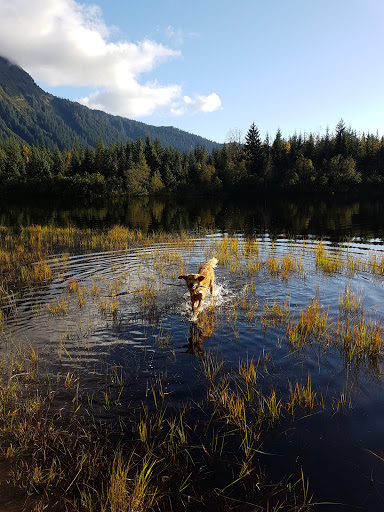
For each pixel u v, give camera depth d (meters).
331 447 3.81
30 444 4.04
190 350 6.14
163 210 41.84
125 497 3.21
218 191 81.75
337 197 64.12
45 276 11.17
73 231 22.03
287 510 3.08
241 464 3.63
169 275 11.25
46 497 3.33
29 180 87.50
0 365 5.70
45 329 7.11
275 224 26.27
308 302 8.43
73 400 4.77
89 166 92.81
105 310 8.16
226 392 4.73
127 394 4.88
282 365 5.57
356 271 11.25
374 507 3.08
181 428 4.20
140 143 99.44
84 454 3.84
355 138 93.12
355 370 5.38
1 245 17.19
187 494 3.30
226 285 10.01
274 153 89.69
